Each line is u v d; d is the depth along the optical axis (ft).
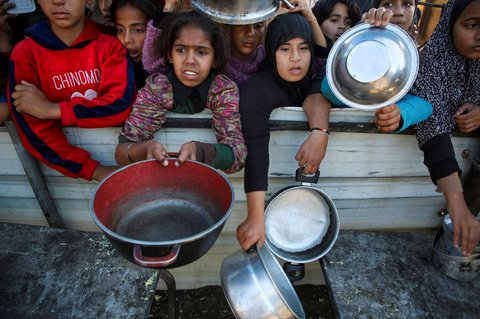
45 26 4.08
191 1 4.25
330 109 3.98
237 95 3.93
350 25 5.48
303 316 3.60
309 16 4.79
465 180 4.72
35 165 4.28
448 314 3.58
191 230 3.30
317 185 4.66
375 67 3.25
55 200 4.75
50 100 4.21
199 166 3.28
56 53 4.04
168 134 4.09
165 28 3.73
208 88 3.88
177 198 3.48
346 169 4.49
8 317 3.31
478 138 4.33
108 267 3.80
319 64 4.80
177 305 5.80
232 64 4.94
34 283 3.62
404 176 4.62
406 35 3.32
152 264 2.52
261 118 3.87
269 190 4.66
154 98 3.81
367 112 4.00
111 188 3.09
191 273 5.75
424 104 3.85
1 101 4.00
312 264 5.74
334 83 3.47
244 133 3.88
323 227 4.28
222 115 3.83
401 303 3.66
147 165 3.27
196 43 3.63
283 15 4.17
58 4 3.68
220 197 3.22
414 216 5.14
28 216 5.09
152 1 4.94
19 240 4.06
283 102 4.15
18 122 3.83
